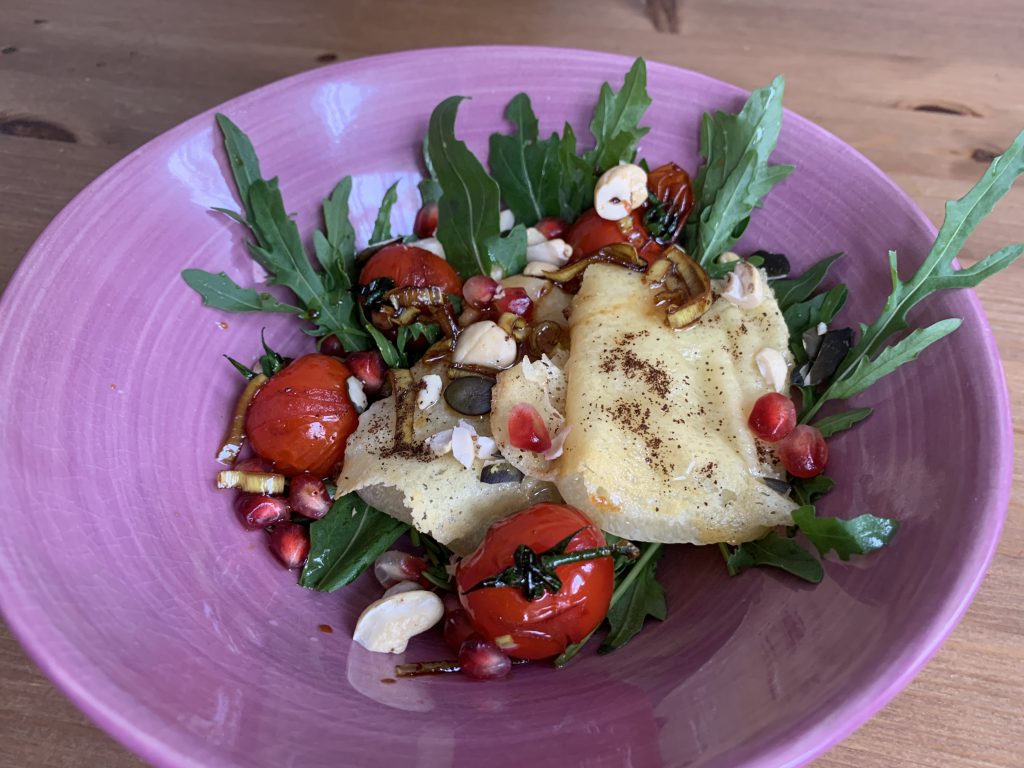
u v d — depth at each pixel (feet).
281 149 0.69
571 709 0.50
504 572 0.53
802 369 0.64
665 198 0.73
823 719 0.42
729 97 0.72
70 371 0.54
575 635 0.55
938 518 0.50
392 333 0.70
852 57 0.95
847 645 0.47
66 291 0.55
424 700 0.52
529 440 0.61
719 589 0.58
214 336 0.65
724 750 0.43
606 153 0.73
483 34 0.97
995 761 0.53
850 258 0.66
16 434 0.48
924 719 0.54
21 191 0.81
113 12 0.99
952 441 0.53
